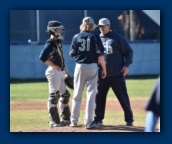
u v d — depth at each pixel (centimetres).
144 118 4400
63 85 3703
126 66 3678
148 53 9794
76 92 3528
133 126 3703
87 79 3475
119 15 9994
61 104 3725
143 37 10088
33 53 9356
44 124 4025
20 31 9525
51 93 3641
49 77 3628
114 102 5722
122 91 3697
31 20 9569
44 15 9612
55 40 3606
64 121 3722
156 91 1875
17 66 9312
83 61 3438
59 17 9650
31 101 5734
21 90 7062
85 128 3525
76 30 9688
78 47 3450
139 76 9462
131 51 3694
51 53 3588
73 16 9669
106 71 3653
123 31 10031
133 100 5816
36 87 7506
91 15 9769
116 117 4434
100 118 3709
